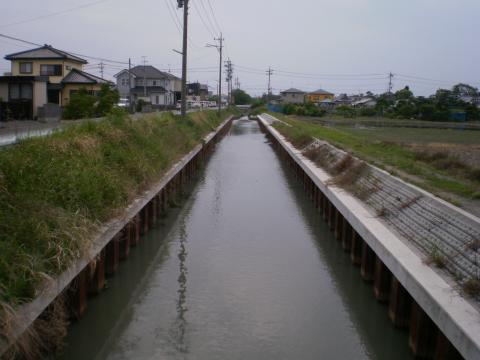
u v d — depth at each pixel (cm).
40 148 840
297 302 854
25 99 2900
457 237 679
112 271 927
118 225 829
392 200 986
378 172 1209
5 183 651
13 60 3959
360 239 1030
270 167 2572
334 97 11281
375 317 805
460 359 558
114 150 1119
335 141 2203
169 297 862
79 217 703
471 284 553
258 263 1048
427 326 640
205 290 895
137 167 1130
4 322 443
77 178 805
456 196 1034
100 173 909
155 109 4638
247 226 1347
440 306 524
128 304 832
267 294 884
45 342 599
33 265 535
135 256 1077
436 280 601
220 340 714
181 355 671
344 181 1340
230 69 8662
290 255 1112
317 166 1766
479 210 883
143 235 1214
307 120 5038
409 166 1397
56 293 561
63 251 595
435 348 622
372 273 929
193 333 733
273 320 782
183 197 1692
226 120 5397
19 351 510
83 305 747
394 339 731
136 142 1332
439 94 5650
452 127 3944
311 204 1678
